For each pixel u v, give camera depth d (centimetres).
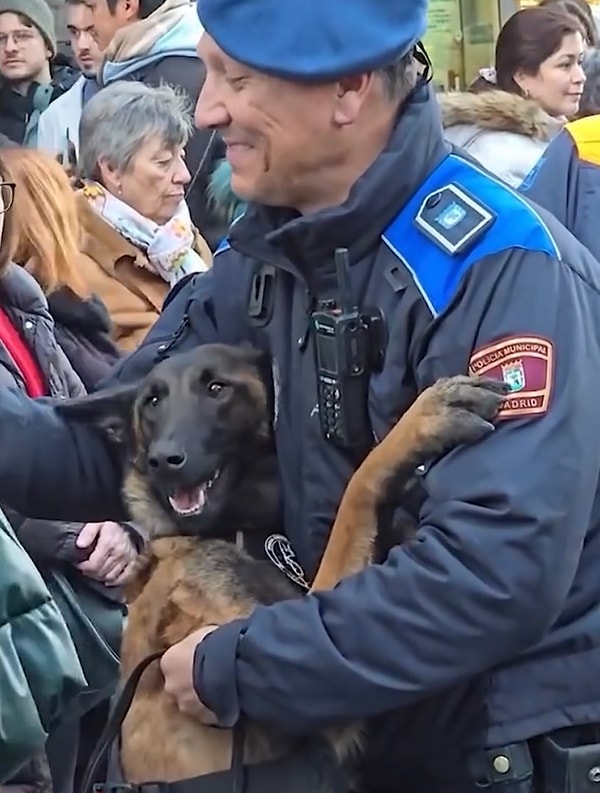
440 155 178
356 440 177
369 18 168
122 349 326
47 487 205
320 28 166
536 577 158
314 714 163
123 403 205
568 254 171
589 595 174
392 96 174
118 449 209
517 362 162
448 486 162
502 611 158
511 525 157
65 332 304
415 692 161
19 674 168
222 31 168
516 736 171
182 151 371
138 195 354
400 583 161
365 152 175
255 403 197
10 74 535
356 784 187
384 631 160
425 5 173
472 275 167
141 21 452
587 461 162
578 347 164
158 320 221
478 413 162
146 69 443
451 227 170
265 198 178
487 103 312
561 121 345
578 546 162
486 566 157
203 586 192
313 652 161
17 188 294
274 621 165
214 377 196
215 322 206
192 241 365
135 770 188
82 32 504
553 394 161
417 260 171
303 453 185
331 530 182
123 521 217
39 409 205
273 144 172
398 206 174
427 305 169
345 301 174
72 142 449
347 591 163
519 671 172
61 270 305
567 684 173
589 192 234
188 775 184
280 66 165
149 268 351
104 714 296
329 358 177
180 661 171
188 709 172
